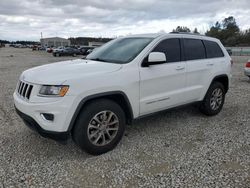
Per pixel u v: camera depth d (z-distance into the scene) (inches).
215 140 161.5
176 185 112.7
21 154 141.0
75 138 132.5
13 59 1085.8
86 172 123.3
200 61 190.5
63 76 128.8
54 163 131.6
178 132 174.9
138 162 132.8
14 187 111.0
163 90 165.9
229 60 218.7
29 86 133.8
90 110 132.1
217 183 113.8
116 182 115.2
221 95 213.3
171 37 175.2
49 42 4205.2
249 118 206.4
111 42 190.1
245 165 129.5
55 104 122.9
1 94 292.4
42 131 127.0
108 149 142.9
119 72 142.9
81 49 1614.2
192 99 188.9
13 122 192.9
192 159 136.0
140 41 170.1
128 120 154.3
